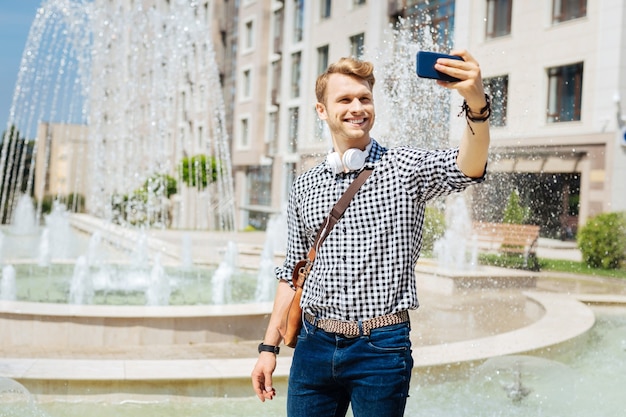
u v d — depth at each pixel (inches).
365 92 82.8
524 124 752.3
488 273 407.8
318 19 1116.5
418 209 81.8
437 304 352.8
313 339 82.7
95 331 234.8
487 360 177.2
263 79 1306.6
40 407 158.2
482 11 799.1
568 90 714.2
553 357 210.2
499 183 741.3
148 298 324.8
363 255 80.0
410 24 901.2
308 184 86.9
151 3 1089.4
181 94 1386.6
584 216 687.1
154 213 1128.2
